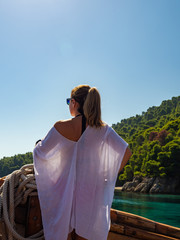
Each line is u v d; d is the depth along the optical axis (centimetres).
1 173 19275
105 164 131
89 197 123
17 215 128
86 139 129
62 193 122
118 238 172
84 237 117
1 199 117
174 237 167
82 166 126
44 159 125
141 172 7712
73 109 143
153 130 10419
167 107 19912
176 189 6294
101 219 121
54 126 130
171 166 6550
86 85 148
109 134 136
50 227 115
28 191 122
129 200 3834
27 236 121
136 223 172
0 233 122
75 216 120
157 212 2180
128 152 135
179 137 7881
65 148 127
